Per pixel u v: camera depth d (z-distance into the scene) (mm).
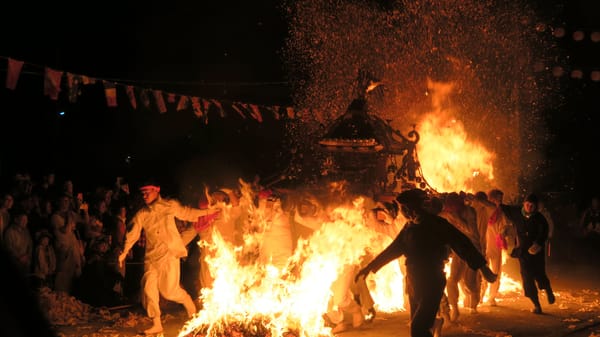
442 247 6754
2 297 2623
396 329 8836
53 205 11977
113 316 9953
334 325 8906
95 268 11344
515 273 15062
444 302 8812
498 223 10484
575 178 22672
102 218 12516
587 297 11414
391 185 10828
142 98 10492
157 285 8914
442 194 10555
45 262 10406
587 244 17406
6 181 15547
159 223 8922
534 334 8484
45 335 2891
